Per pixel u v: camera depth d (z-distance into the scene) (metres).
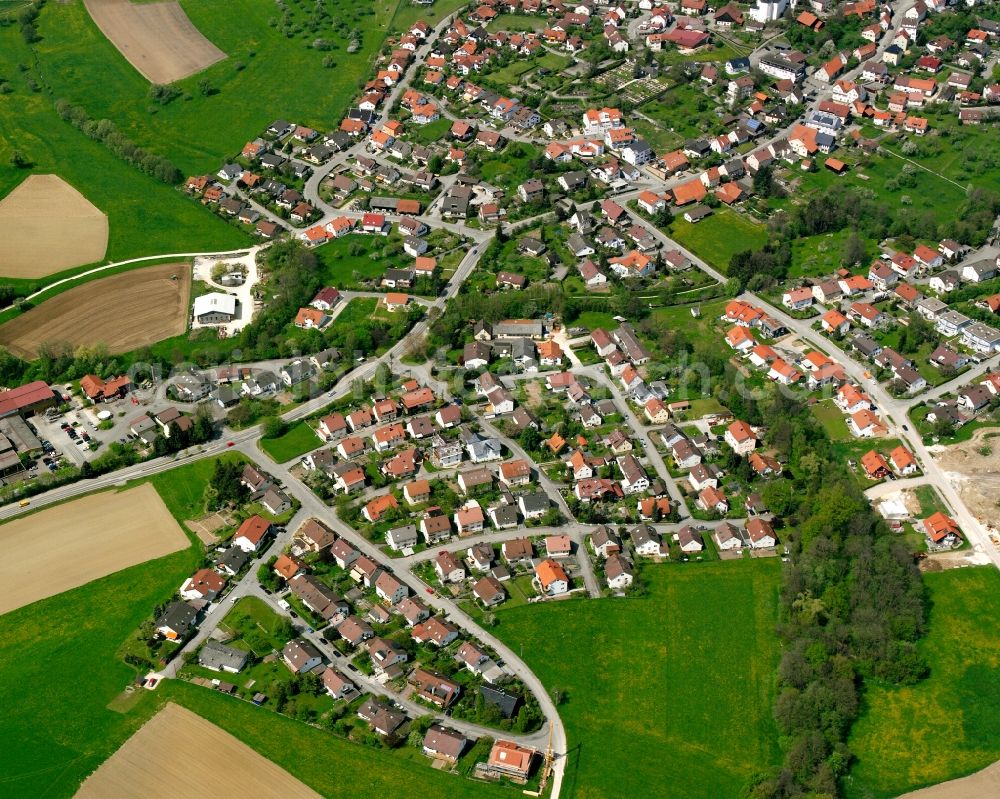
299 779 187.88
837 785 188.00
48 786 188.00
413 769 189.38
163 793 185.62
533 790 186.38
